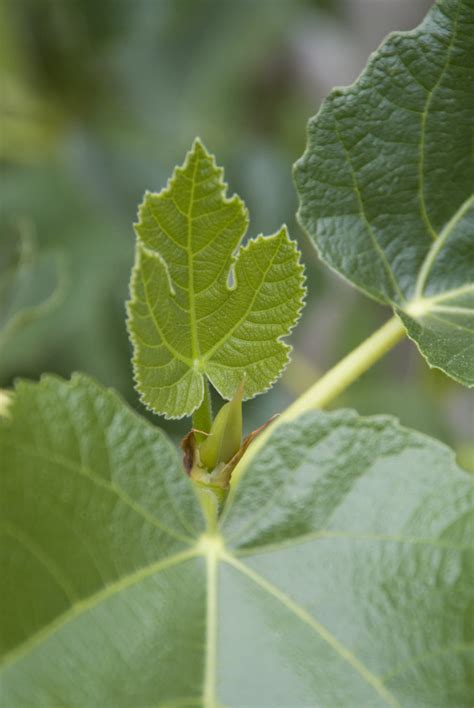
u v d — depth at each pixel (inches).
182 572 16.2
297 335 29.0
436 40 18.2
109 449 16.2
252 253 16.4
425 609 16.0
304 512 16.5
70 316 29.9
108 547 16.0
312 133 18.3
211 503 16.6
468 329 18.2
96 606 15.9
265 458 16.7
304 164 18.3
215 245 16.3
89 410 16.2
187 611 16.1
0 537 15.7
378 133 18.3
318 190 18.4
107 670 15.7
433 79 18.2
